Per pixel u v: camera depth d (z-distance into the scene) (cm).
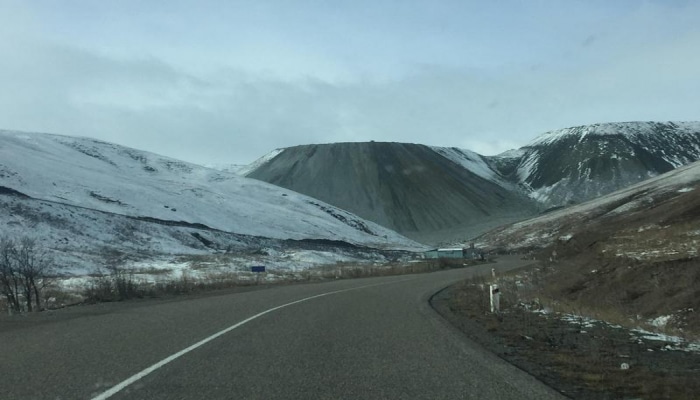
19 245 5031
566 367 877
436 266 6625
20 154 9681
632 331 1310
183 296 2345
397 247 13112
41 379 752
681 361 928
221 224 10162
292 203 14600
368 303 2005
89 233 6831
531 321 1468
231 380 761
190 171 15075
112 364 855
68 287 2923
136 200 9519
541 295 2519
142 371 807
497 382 763
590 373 830
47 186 8369
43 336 1146
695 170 11806
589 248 3728
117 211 8431
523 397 685
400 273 5397
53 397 659
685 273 2131
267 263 6244
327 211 15338
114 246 6712
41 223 6438
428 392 708
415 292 2631
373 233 15350
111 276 3262
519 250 12444
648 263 2450
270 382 753
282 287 3053
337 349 1020
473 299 2147
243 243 9138
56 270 4469
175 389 707
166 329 1260
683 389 727
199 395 679
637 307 2130
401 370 840
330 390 714
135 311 1673
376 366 869
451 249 10306
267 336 1167
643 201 10481
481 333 1257
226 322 1398
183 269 4872
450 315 1636
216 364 867
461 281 3547
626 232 3869
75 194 8544
